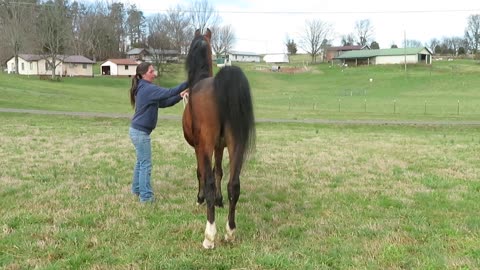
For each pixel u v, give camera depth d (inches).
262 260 173.8
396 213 246.1
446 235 206.5
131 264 172.2
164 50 2763.3
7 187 293.1
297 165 397.7
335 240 199.9
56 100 1406.3
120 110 1212.5
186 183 318.7
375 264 171.9
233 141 186.2
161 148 495.2
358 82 2842.0
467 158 442.3
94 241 195.3
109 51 4033.0
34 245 189.3
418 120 1024.9
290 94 2263.8
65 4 2947.8
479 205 261.3
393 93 2277.3
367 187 311.0
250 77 3191.4
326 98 2021.4
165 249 187.9
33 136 596.1
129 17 4471.0
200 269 170.2
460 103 1638.8
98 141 552.1
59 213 236.1
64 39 2701.8
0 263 172.7
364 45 4948.3
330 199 277.4
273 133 716.0
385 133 767.7
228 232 195.9
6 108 1126.4
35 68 2819.9
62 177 331.6
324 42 4790.8
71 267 170.1
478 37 4665.4
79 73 2933.1
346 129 856.3
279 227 218.1
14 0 2723.9
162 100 261.3
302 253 183.3
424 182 327.0
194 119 192.4
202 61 229.5
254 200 272.2
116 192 287.0
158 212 243.1
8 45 2763.3
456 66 3376.0
